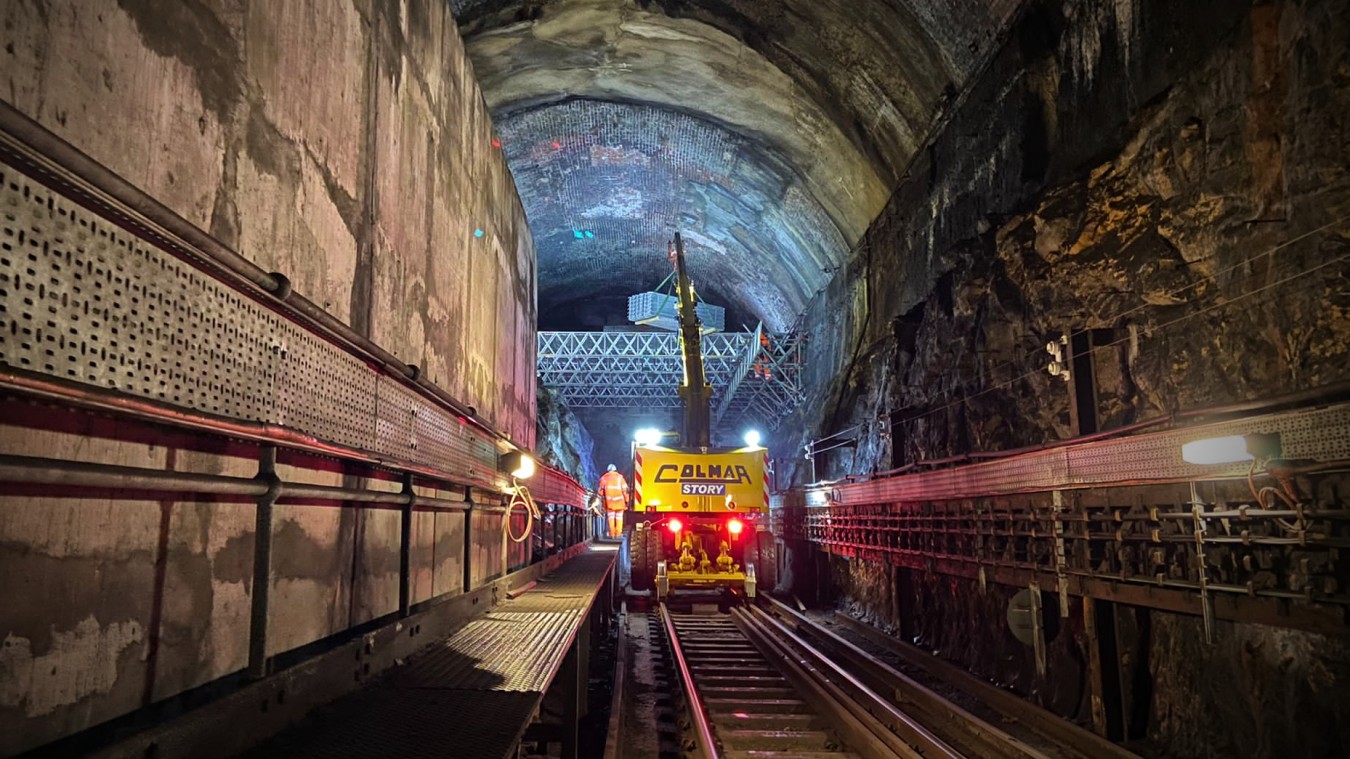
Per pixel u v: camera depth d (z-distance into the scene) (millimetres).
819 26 13742
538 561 9812
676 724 7324
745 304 31703
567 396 33125
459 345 6145
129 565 2160
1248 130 6188
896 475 12023
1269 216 5965
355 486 3766
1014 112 10656
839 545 15078
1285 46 5828
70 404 1802
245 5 2830
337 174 3658
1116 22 8414
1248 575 5215
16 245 1638
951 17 11453
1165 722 6297
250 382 2615
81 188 1782
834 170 17734
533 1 14094
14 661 1741
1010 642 8570
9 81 1726
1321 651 4828
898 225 15625
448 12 5824
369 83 4113
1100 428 7812
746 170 20484
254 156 2871
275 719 2693
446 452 5250
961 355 11117
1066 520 7152
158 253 2129
